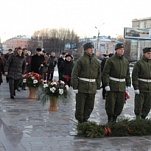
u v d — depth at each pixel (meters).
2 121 7.41
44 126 7.03
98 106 10.55
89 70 6.99
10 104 10.02
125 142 5.94
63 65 12.04
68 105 10.37
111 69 7.33
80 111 7.06
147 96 7.94
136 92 7.79
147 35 46.03
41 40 102.00
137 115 7.94
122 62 7.37
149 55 7.89
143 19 85.75
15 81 11.52
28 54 16.09
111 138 6.20
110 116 7.46
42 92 9.30
